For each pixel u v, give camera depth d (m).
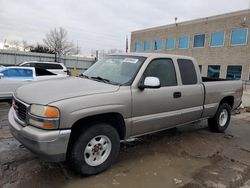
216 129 6.23
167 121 4.56
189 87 4.93
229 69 25.38
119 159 4.30
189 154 4.72
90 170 3.58
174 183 3.59
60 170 3.74
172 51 31.75
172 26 31.66
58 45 54.28
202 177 3.82
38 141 3.06
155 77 4.00
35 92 3.50
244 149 5.20
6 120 6.60
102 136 3.66
